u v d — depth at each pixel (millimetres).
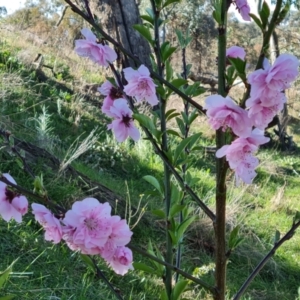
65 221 1146
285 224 5945
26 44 10711
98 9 5988
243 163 1154
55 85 8312
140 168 6445
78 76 9500
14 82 6781
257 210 6242
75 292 3133
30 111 6523
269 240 5352
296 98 15914
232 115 1082
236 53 1408
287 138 12055
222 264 1385
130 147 7004
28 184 4113
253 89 1069
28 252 3320
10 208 1222
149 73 1319
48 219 1138
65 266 3336
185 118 1673
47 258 3334
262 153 10305
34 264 3256
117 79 1477
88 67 10438
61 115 6871
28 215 3744
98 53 1349
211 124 1112
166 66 1474
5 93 6234
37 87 7637
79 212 1139
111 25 6031
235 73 1271
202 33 14984
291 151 11789
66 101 7645
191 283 3703
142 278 3564
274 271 4566
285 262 4914
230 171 1457
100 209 1142
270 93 1058
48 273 3219
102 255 1154
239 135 1099
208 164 7746
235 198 5645
